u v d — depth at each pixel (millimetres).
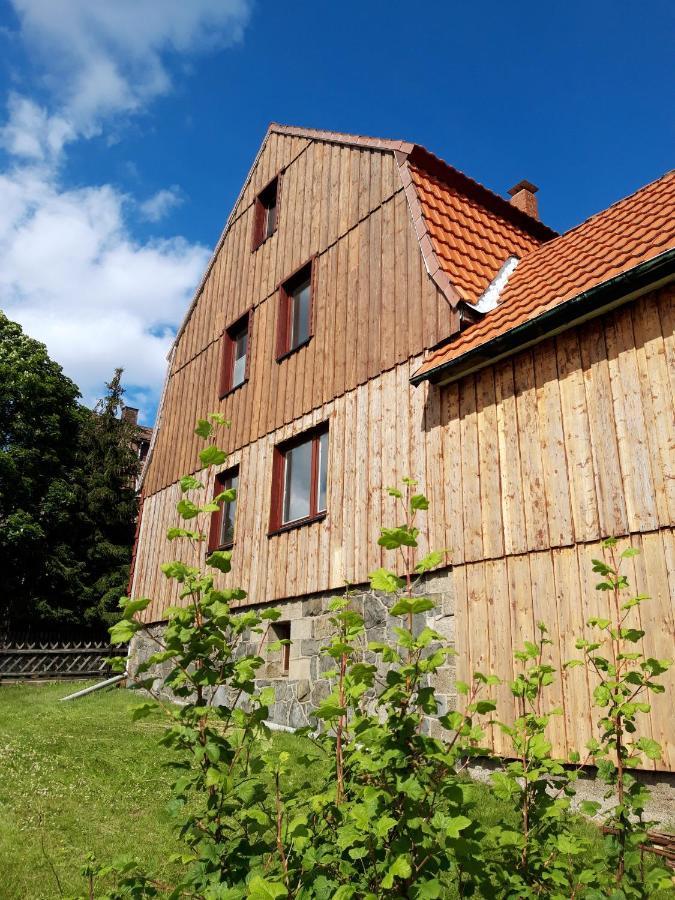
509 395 7270
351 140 11125
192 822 2389
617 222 7812
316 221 11641
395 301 9234
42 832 4762
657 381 5988
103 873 2264
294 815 2305
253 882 1739
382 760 2092
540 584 6406
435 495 7809
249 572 10828
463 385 7859
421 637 2207
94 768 6539
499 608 6711
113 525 27641
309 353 10820
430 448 8062
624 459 6051
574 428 6543
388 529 2367
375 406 9086
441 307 8398
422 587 7617
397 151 9969
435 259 8578
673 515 5562
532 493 6742
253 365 12422
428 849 2037
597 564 3230
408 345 8789
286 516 10664
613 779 2801
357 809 1965
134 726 8727
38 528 24000
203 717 2346
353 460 9227
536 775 2461
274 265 12641
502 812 4965
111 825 4996
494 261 9406
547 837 2506
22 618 23969
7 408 25875
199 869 2215
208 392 13867
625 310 6402
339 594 8883
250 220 14102
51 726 8680
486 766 6332
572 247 8164
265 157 14062
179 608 2477
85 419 28359
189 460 13797
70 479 27469
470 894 2262
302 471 10570
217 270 15000
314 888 1992
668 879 2449
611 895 2326
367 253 10102
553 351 6941
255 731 2389
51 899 3723
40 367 27156
